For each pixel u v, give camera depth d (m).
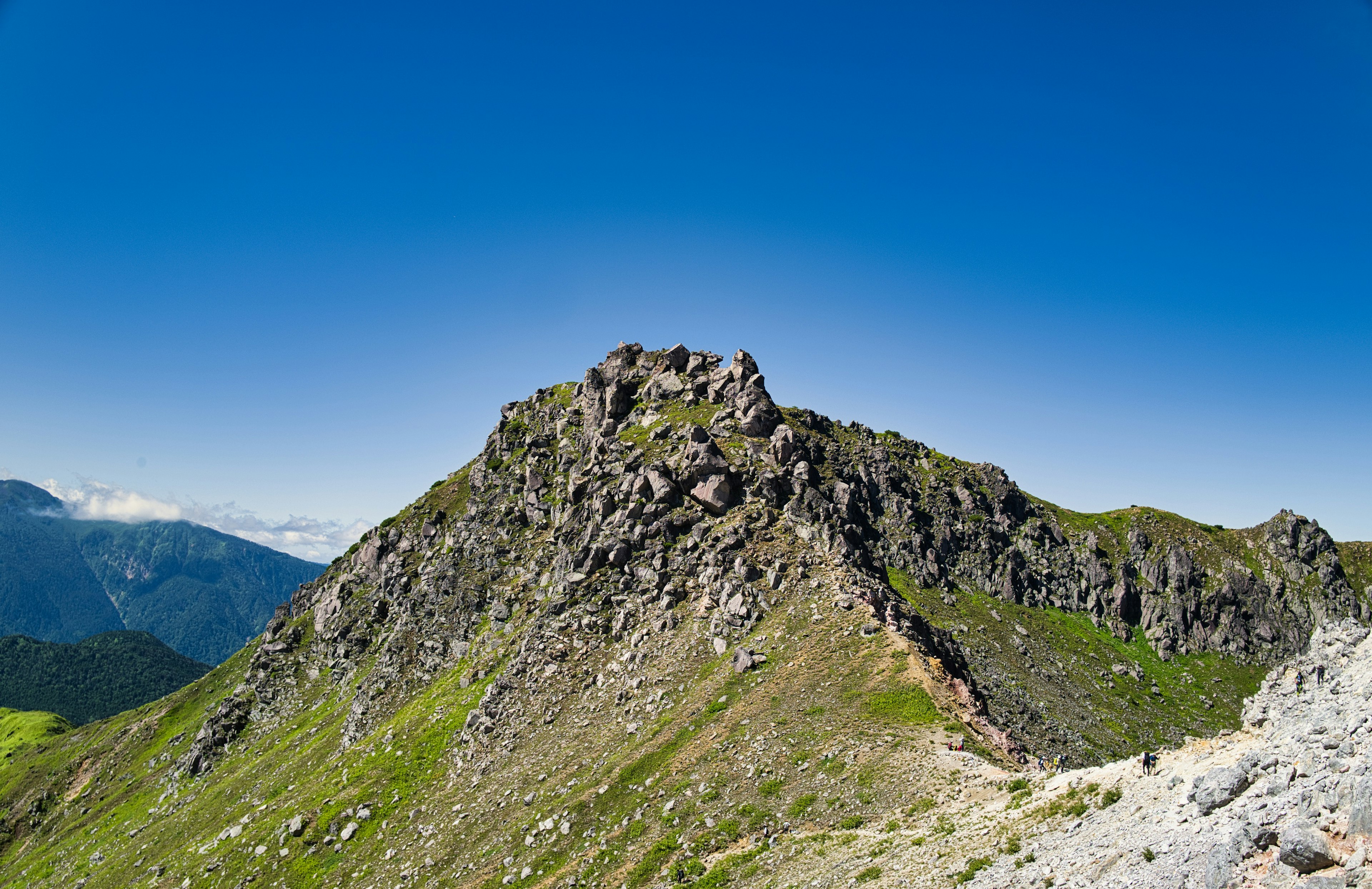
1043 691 131.75
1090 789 36.56
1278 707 30.67
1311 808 23.03
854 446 190.88
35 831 173.88
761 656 80.38
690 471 113.25
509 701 94.00
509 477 170.12
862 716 63.91
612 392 164.00
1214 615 179.88
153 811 141.25
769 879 45.53
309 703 156.25
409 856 75.94
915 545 167.50
